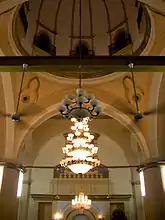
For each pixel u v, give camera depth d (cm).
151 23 839
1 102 925
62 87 1070
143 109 973
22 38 995
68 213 1593
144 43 936
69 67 607
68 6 1238
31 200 1590
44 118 1026
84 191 1645
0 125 925
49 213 1603
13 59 608
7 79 903
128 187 1628
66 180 1684
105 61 608
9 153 913
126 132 1416
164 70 611
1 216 834
